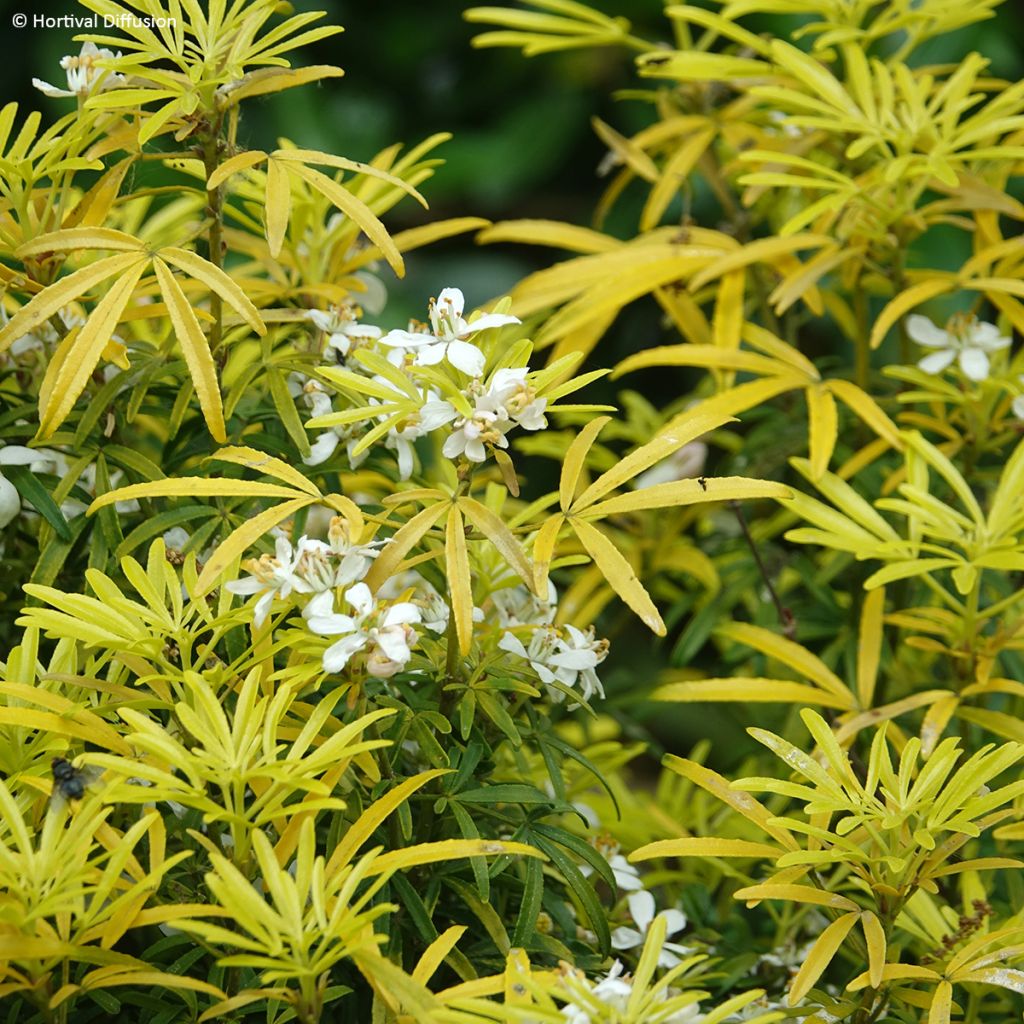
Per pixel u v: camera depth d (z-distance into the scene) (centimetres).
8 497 104
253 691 99
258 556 105
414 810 105
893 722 112
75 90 105
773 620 116
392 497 100
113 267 102
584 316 112
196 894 101
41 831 100
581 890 102
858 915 100
